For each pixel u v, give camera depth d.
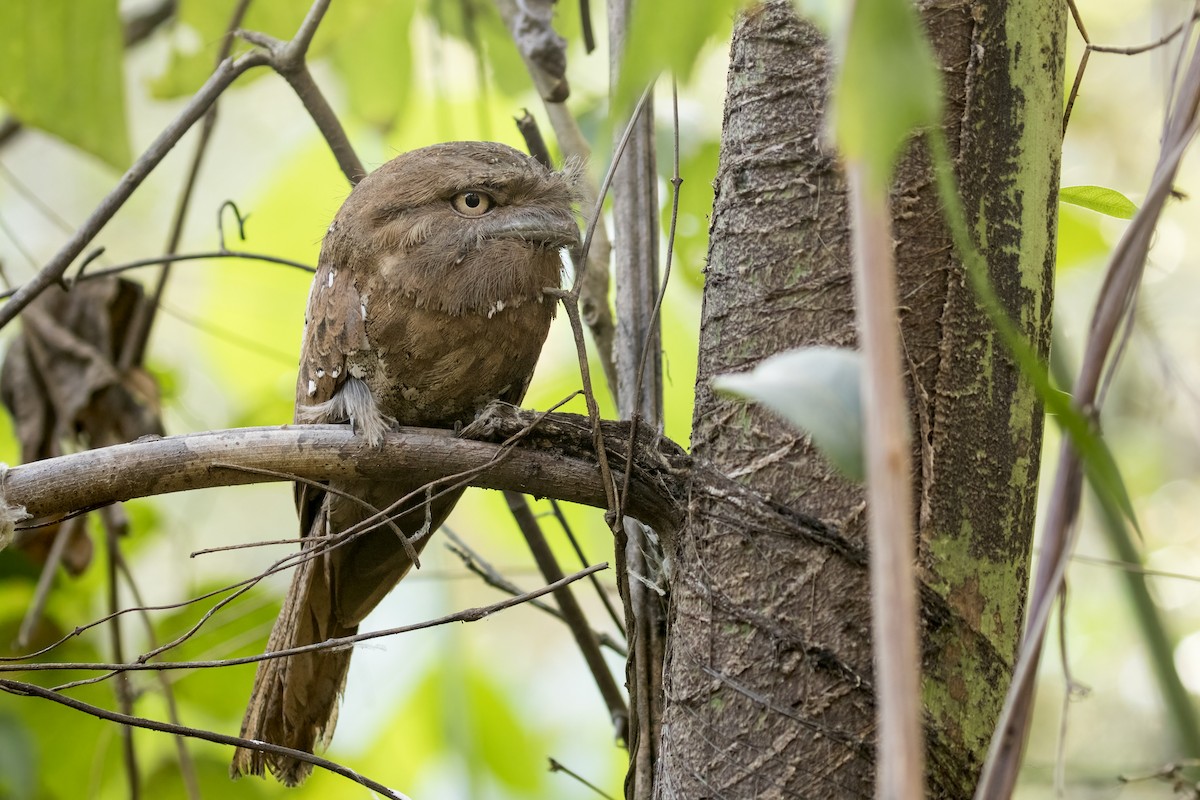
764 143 4.40
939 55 4.18
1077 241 8.12
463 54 9.53
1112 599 11.69
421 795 9.31
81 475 4.55
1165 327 11.18
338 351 5.96
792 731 4.07
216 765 8.16
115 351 7.89
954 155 4.16
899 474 2.33
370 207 5.92
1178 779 5.79
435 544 10.38
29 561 8.09
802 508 4.20
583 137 7.23
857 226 2.36
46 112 8.12
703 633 4.30
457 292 5.80
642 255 5.70
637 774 4.86
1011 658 4.20
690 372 8.77
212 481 4.73
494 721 9.60
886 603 2.33
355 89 9.13
